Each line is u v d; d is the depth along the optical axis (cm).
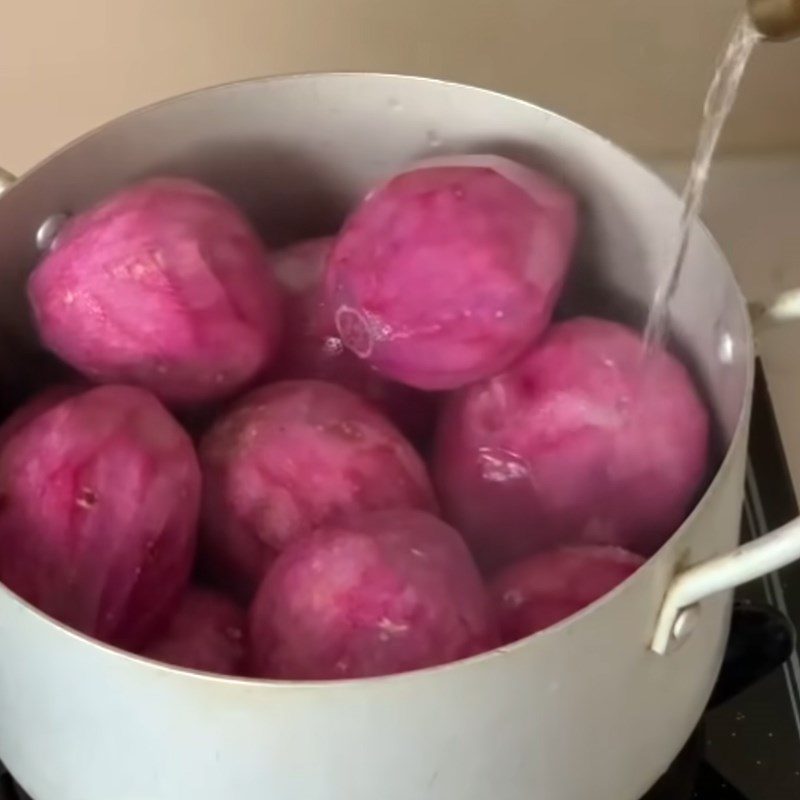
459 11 59
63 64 60
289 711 33
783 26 39
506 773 37
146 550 39
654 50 61
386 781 35
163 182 46
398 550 38
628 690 38
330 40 60
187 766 36
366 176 52
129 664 33
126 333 43
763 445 56
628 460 44
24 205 46
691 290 46
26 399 48
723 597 41
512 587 41
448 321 43
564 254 46
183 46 60
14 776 44
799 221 65
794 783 47
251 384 46
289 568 39
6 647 37
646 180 46
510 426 44
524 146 49
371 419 44
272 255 50
